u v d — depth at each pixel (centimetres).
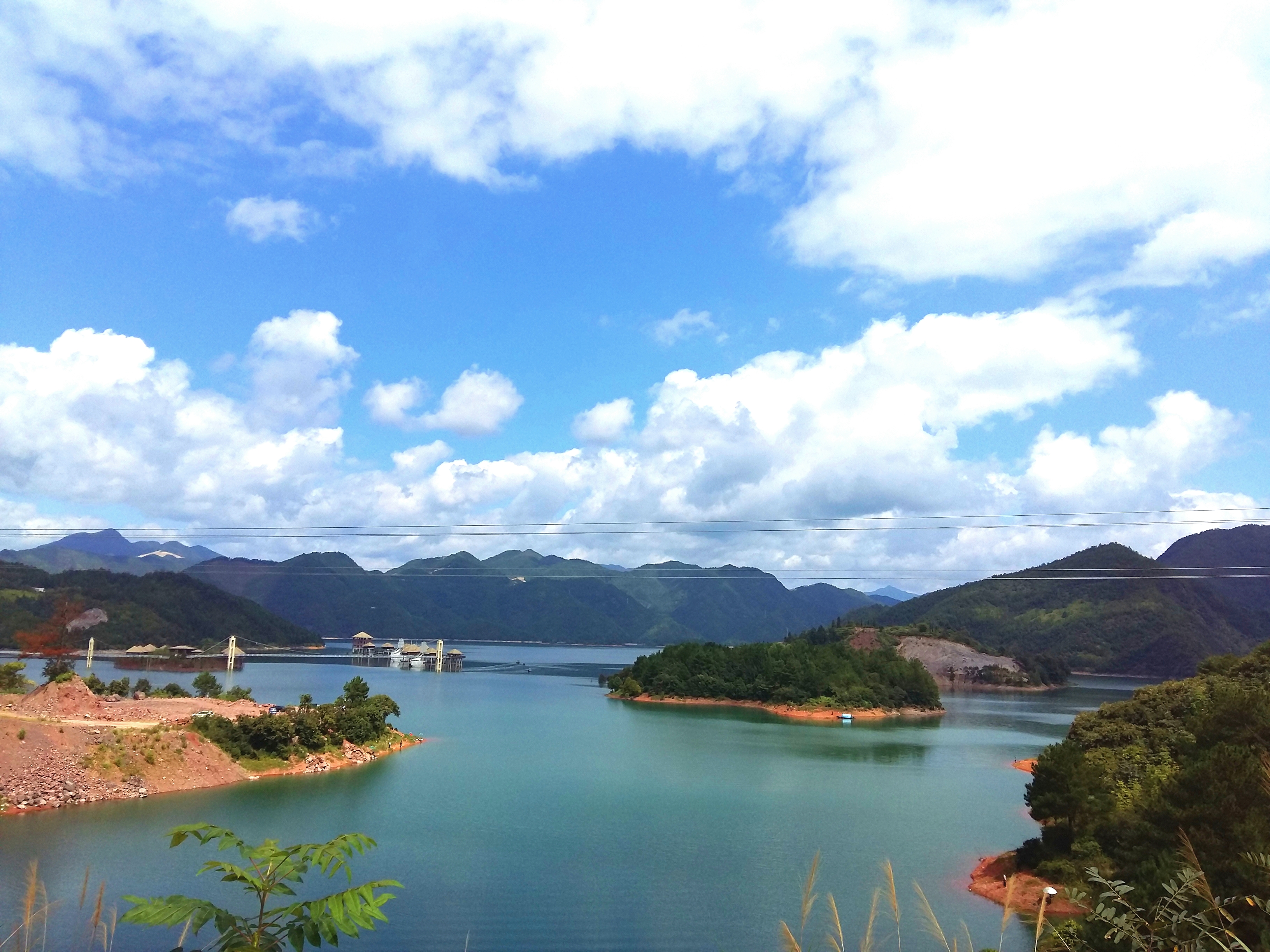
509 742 12450
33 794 6750
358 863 5678
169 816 6694
